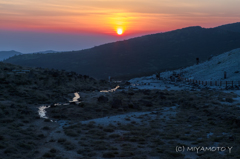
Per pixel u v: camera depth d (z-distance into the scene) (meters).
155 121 28.05
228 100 37.38
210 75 79.88
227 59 89.75
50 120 27.98
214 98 40.03
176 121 27.86
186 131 23.58
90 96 44.56
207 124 26.19
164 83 74.50
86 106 35.00
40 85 46.81
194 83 70.38
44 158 16.94
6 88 40.16
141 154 18.19
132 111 34.53
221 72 77.75
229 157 17.00
